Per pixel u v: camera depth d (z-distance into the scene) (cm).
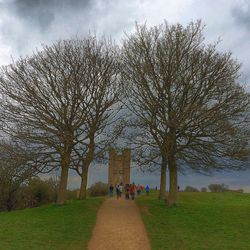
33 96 4403
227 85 4162
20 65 4591
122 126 4738
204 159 4203
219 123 4094
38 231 3075
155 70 4303
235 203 5694
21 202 6028
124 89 4634
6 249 2489
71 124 4503
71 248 2639
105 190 7469
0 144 4431
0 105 4484
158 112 4238
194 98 4153
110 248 2688
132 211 4200
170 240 2917
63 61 4625
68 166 4609
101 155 4872
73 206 4328
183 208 4309
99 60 4800
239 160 4212
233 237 3094
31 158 4328
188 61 4262
